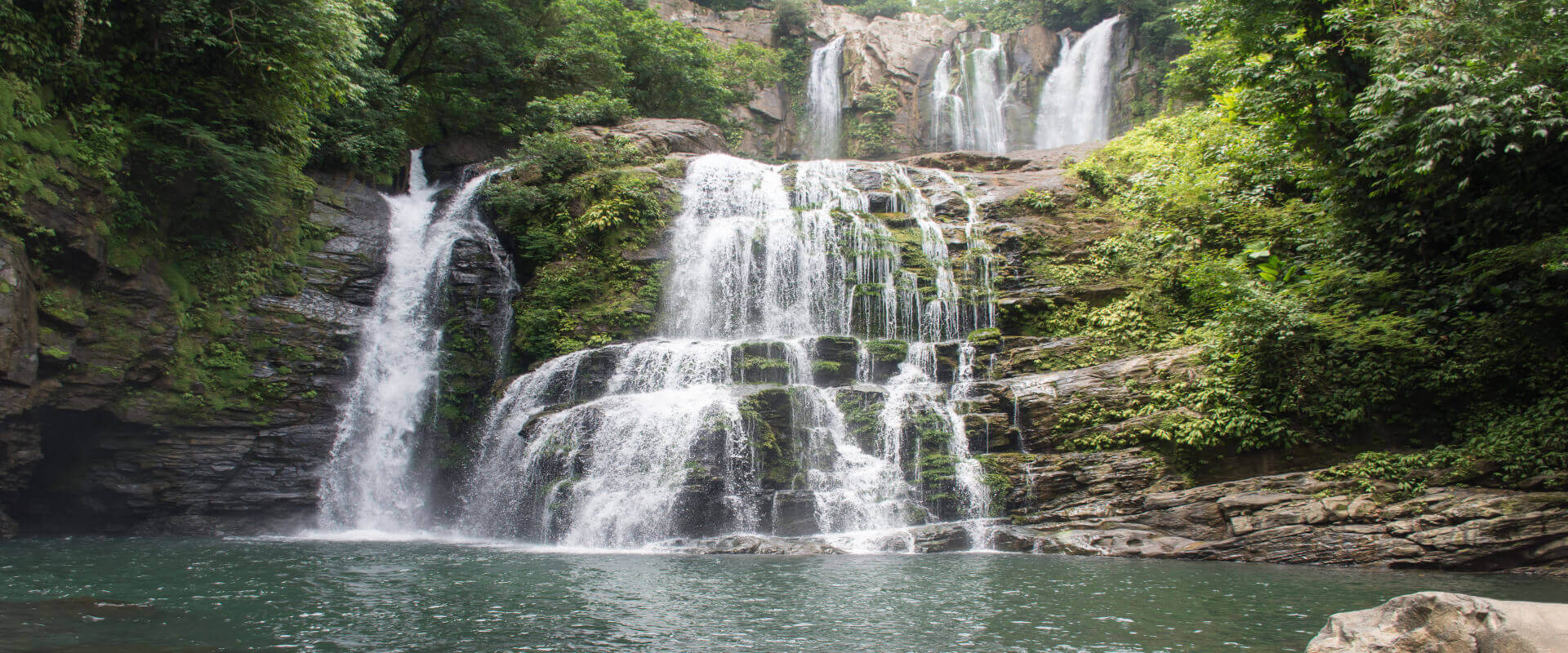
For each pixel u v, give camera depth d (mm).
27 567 13195
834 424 18344
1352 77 17312
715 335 24547
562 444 18516
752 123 50750
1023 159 32188
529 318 24109
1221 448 16297
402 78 32281
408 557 14617
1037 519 16281
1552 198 15211
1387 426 15461
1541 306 14562
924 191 27922
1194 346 18328
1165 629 8484
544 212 26312
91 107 18234
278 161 21281
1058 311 22781
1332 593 10508
